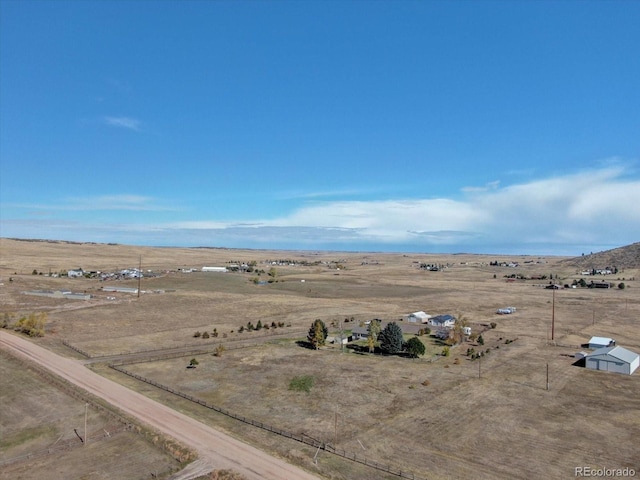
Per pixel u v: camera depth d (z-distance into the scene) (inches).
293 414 2196.1
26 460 1721.2
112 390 2439.7
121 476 1592.0
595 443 1886.1
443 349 3390.7
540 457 1761.8
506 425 2063.2
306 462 1691.7
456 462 1715.1
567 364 3095.5
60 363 2908.5
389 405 2317.9
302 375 2824.8
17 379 2578.7
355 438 1920.5
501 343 3757.4
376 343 3491.6
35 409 2191.2
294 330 4256.9
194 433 1919.3
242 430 1987.0
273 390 2551.7
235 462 1676.9
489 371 2925.7
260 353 3368.6
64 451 1786.4
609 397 2439.7
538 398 2417.6
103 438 1886.1
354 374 2851.9
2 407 2220.7
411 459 1733.5
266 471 1614.2
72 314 4571.9
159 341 3730.3
